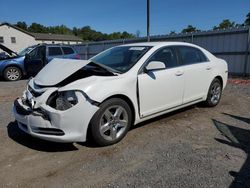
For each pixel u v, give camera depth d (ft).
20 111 12.75
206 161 11.26
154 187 9.45
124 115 13.26
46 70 14.07
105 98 12.16
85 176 10.33
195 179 9.89
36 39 184.65
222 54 41.34
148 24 51.65
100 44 67.77
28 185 9.84
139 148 12.66
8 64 38.99
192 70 16.76
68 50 41.57
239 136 14.14
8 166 11.25
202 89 18.03
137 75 13.66
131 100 13.37
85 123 11.85
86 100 11.69
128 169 10.75
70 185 9.77
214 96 19.51
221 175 10.14
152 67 13.98
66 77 12.46
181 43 16.99
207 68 18.16
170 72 15.24
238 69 39.50
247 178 9.95
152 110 14.58
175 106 16.02
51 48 39.75
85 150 12.53
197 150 12.36
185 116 17.51
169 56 15.76
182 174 10.25
